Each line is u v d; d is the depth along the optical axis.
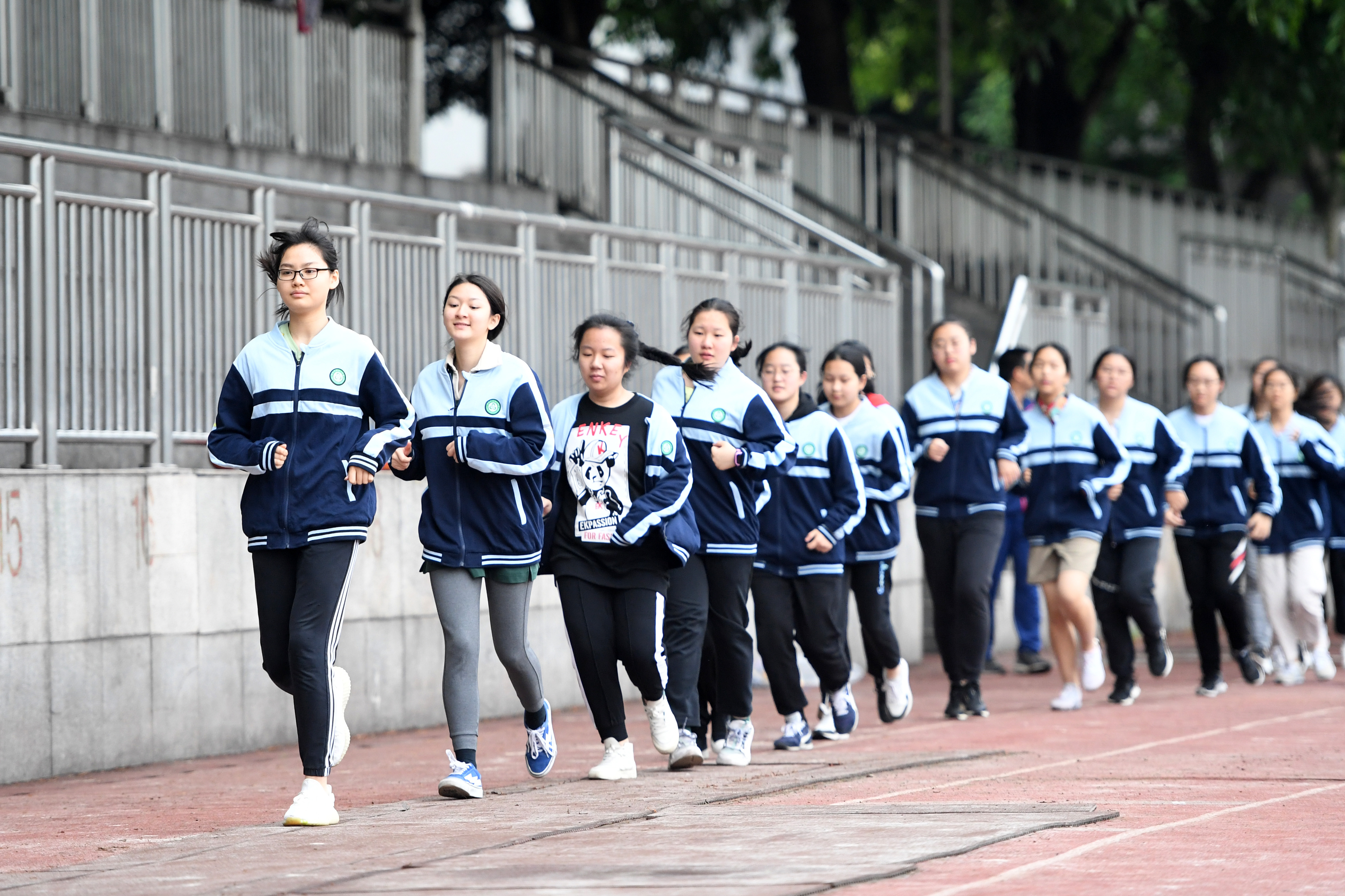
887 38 46.62
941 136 36.16
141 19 22.11
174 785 13.35
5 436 13.77
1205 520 20.02
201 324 15.48
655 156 26.22
